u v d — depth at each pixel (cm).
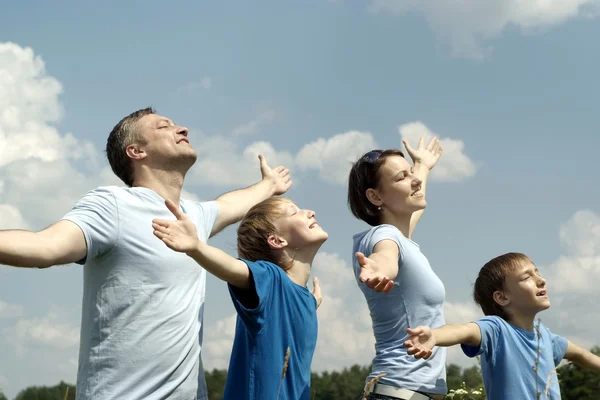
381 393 385
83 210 338
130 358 338
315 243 373
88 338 346
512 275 436
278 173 481
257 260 374
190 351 351
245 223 382
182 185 386
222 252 312
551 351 435
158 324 341
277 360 330
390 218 429
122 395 335
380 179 428
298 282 371
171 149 375
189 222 296
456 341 384
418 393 381
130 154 378
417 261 396
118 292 342
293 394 338
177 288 350
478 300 457
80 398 344
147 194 363
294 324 345
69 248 322
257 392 325
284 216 373
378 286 306
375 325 406
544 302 434
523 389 407
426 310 395
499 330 412
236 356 343
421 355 340
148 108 397
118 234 342
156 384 338
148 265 345
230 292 326
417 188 428
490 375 411
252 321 327
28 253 301
